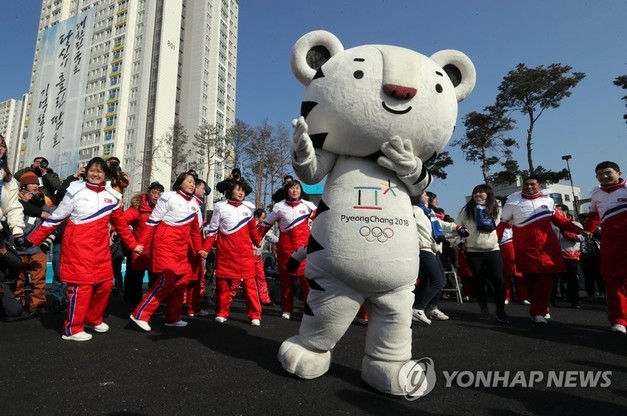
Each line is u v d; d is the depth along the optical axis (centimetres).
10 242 464
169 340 369
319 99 250
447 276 748
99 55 5094
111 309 560
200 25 5425
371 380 237
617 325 406
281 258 523
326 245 235
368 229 229
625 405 223
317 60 273
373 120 236
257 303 466
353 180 243
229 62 6056
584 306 668
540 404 223
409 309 238
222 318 475
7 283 529
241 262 466
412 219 247
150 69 4850
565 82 2080
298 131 234
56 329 415
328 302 238
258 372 271
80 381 252
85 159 4856
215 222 470
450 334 407
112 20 5066
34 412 205
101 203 381
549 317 516
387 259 227
